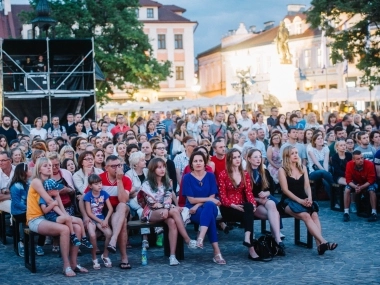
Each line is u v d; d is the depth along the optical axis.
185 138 13.09
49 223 9.26
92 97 27.39
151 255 10.45
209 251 10.63
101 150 11.54
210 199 10.05
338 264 9.40
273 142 16.64
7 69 26.92
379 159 13.73
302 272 8.95
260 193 10.52
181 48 76.81
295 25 70.50
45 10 32.59
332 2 33.59
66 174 11.02
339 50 34.69
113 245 9.32
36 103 27.22
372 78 34.50
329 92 44.44
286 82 41.78
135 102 49.19
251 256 9.86
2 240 11.84
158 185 10.10
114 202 10.11
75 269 9.39
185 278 8.83
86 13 41.34
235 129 21.64
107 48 43.09
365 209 13.84
